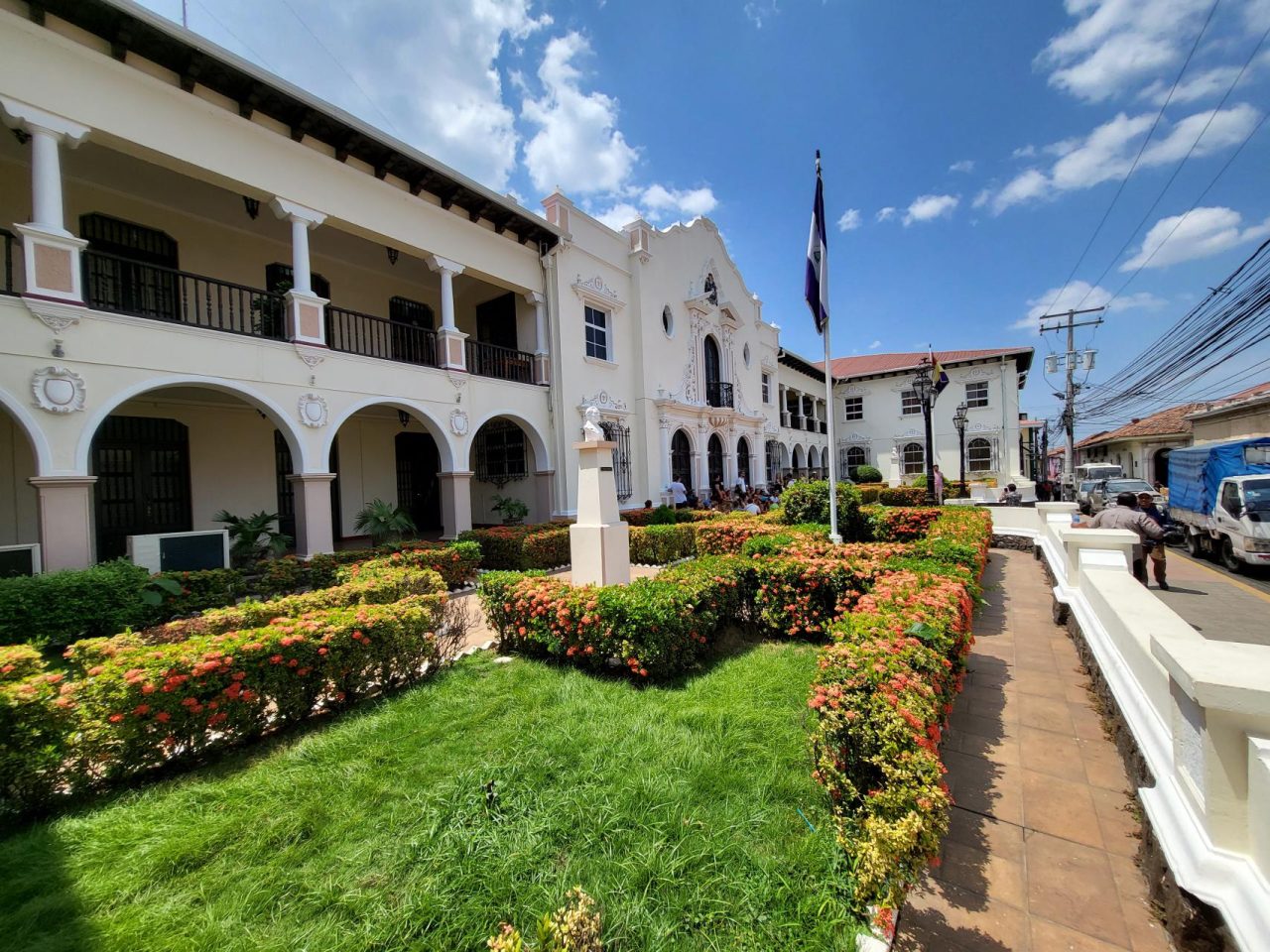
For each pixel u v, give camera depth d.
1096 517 8.76
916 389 15.76
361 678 3.95
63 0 6.25
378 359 9.64
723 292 20.50
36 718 2.77
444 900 2.02
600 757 2.98
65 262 6.40
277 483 11.47
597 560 6.44
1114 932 2.00
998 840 2.53
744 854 2.24
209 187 9.31
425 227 10.58
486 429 14.41
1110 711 3.52
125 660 3.19
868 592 4.62
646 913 1.95
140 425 9.80
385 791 2.73
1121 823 2.62
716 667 4.37
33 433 6.11
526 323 13.30
